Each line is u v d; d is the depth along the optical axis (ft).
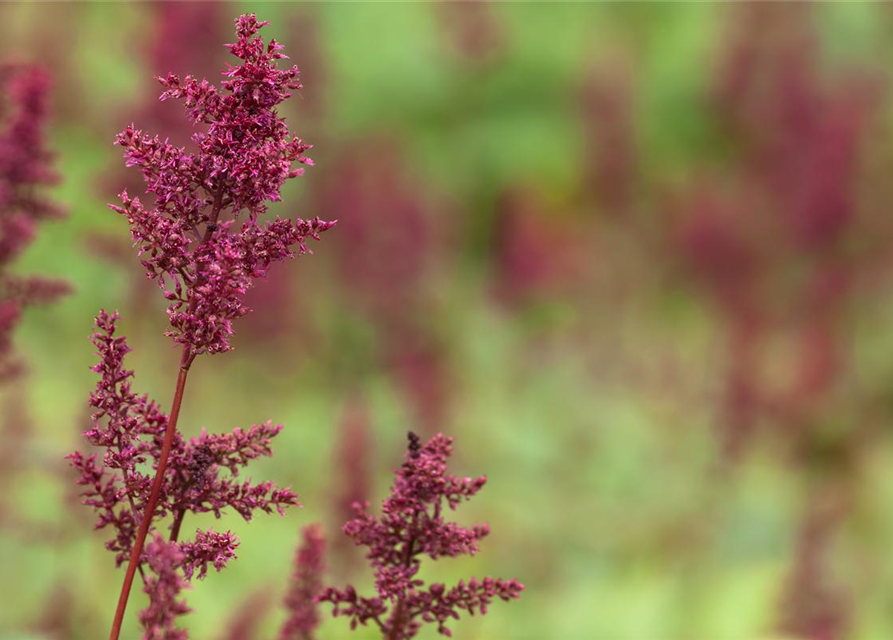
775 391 40.40
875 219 45.29
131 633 24.47
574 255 52.49
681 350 48.14
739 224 42.86
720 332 41.34
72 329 41.57
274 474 37.24
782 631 27.86
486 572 36.52
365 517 11.51
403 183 49.14
